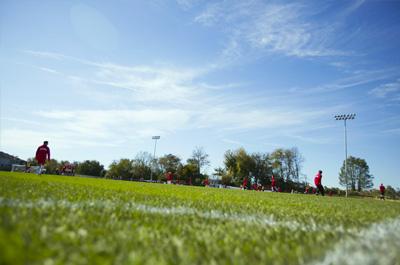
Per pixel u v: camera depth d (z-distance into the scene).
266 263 1.77
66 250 1.77
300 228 3.24
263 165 96.75
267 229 3.01
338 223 3.72
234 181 92.00
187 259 1.76
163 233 2.50
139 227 2.67
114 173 104.12
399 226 3.54
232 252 1.99
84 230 2.30
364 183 102.69
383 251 2.15
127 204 4.54
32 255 1.60
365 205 8.92
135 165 104.12
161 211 4.05
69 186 7.89
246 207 5.49
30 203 3.71
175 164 106.06
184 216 3.73
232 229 2.91
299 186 94.25
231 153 93.69
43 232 2.12
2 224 2.26
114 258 1.69
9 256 1.53
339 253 2.07
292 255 1.97
